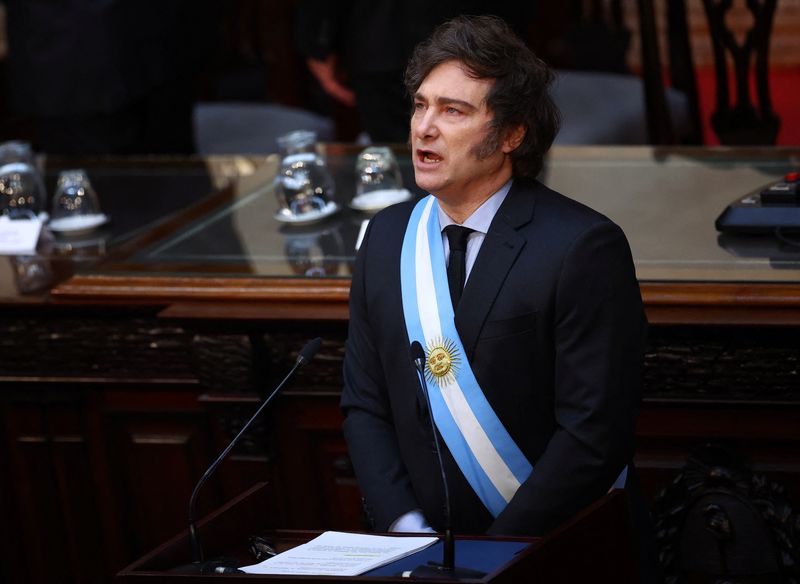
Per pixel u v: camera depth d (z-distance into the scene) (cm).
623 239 848
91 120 1830
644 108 1955
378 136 1806
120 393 1205
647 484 1052
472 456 857
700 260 1047
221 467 1173
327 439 1131
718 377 1009
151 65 1834
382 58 1733
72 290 1164
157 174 1565
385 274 895
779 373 997
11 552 1287
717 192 1214
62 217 1364
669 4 1794
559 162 1356
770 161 1293
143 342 1177
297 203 1261
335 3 1759
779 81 2744
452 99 825
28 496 1259
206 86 2589
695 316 982
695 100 1806
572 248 828
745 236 1089
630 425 831
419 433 872
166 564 744
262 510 811
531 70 838
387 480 889
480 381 851
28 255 1302
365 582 674
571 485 820
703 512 1018
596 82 2069
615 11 2181
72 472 1242
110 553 1259
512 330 840
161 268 1172
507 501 863
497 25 837
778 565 1007
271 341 1104
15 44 1845
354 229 1231
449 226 878
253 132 2188
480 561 724
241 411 1125
